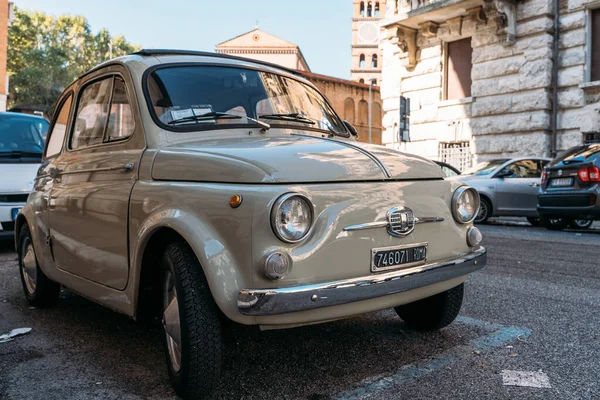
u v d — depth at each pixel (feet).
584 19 51.13
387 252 9.42
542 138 53.52
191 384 8.96
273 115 12.56
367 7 287.89
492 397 9.32
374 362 11.05
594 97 50.83
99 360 11.46
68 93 15.17
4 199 24.77
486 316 14.51
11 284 19.20
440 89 63.00
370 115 185.47
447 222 10.58
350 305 8.94
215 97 12.03
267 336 12.76
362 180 9.55
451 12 59.21
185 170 9.66
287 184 8.63
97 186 11.70
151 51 12.42
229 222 8.46
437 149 63.41
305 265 8.43
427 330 13.00
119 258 10.75
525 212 40.78
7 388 10.03
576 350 11.68
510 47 55.62
